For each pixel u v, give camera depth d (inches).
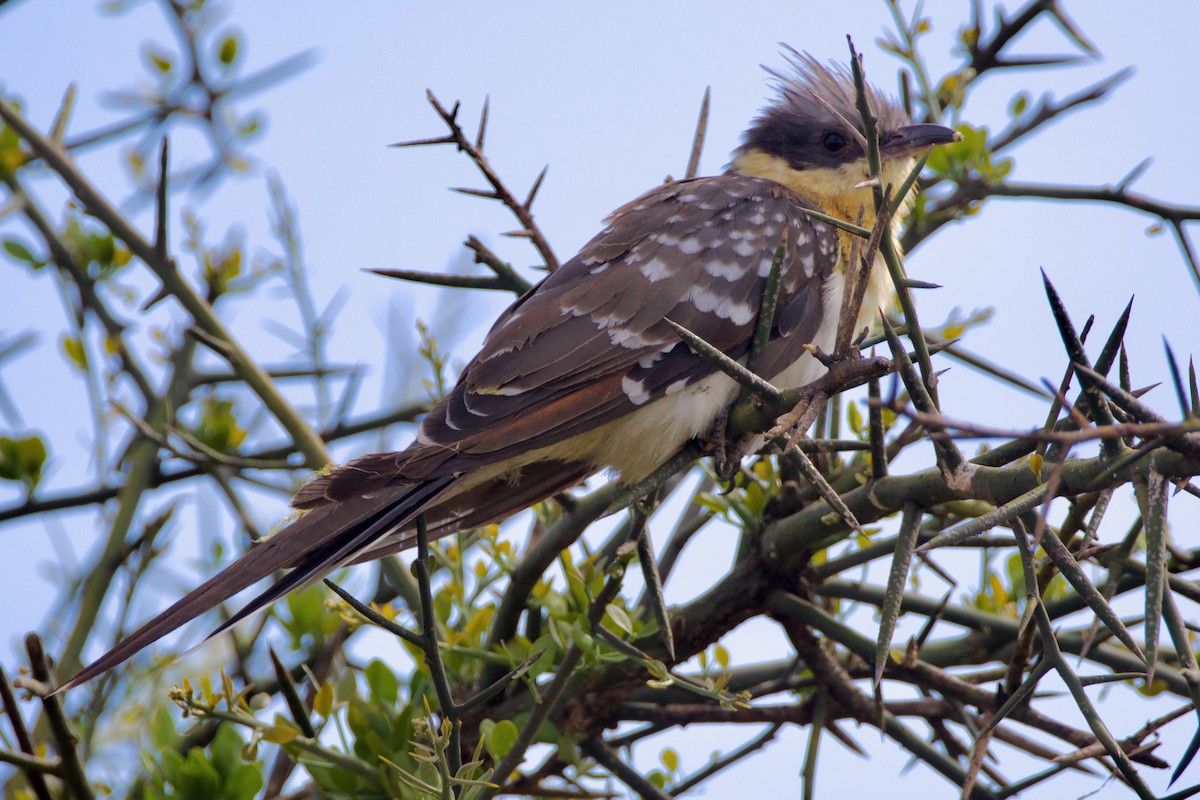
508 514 330.3
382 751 280.5
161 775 297.7
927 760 290.8
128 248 360.5
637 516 266.4
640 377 331.0
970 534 195.3
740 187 376.5
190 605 259.4
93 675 244.5
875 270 372.8
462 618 318.7
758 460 327.3
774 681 319.0
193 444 357.1
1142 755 266.4
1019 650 276.1
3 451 372.8
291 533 277.6
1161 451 189.0
